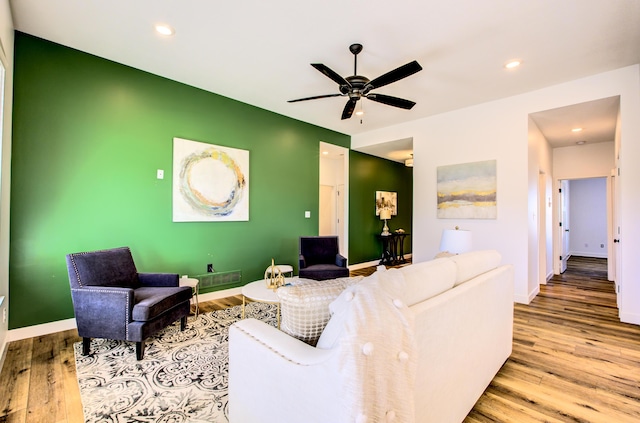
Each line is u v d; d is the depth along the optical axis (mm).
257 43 2818
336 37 2705
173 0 2258
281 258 4840
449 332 1427
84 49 2959
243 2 2266
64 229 2908
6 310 2480
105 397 1862
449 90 3820
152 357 2377
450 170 4578
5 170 2439
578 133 4777
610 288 4773
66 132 2912
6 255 2496
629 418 1707
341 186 7105
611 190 5324
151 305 2375
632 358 2422
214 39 2764
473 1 2225
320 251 4594
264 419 1216
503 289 2182
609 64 3156
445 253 3078
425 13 2363
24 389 1942
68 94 2922
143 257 3400
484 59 3064
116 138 3213
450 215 4570
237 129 4246
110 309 2340
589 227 8188
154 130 3479
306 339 1367
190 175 3760
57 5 2318
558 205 5941
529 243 4012
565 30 2568
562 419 1699
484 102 4223
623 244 3240
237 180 4230
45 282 2812
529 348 2602
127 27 2598
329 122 5234
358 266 6445
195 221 3822
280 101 4281
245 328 1401
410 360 1039
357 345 907
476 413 1742
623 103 3230
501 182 4090
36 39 2750
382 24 2508
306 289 1396
